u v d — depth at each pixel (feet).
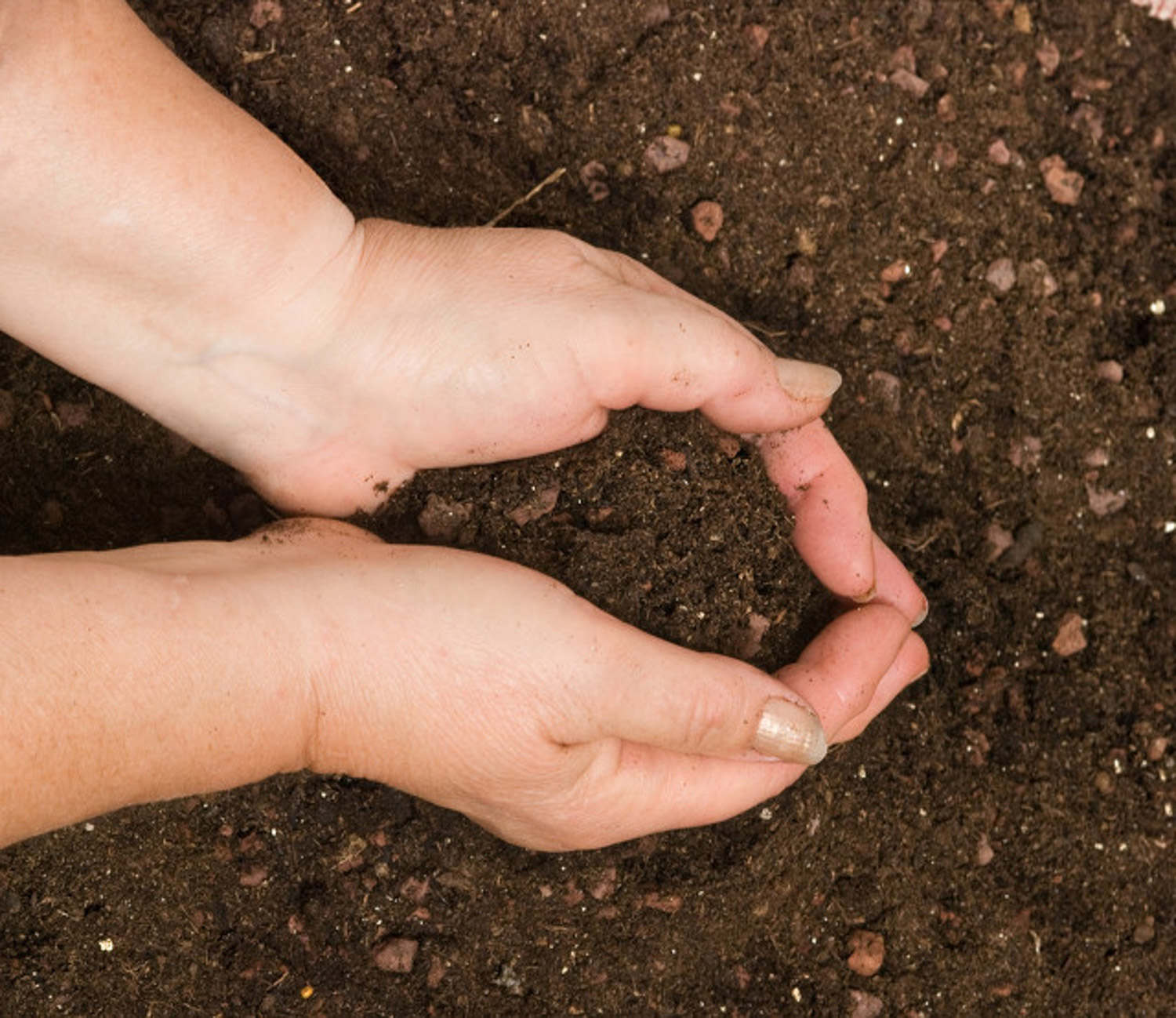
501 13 2.43
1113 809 2.54
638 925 2.40
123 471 2.35
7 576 2.06
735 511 2.32
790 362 2.31
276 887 2.36
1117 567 2.58
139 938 2.34
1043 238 2.57
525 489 2.29
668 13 2.46
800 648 2.37
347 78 2.40
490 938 2.39
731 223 2.48
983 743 2.52
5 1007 2.32
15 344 2.34
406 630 2.16
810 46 2.49
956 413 2.54
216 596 2.13
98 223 2.13
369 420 2.26
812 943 2.46
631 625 2.27
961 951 2.49
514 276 2.26
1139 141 2.61
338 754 2.19
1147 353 2.59
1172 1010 2.55
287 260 2.19
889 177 2.52
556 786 2.21
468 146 2.43
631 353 2.23
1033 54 2.58
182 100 2.15
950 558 2.53
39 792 2.05
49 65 2.09
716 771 2.27
